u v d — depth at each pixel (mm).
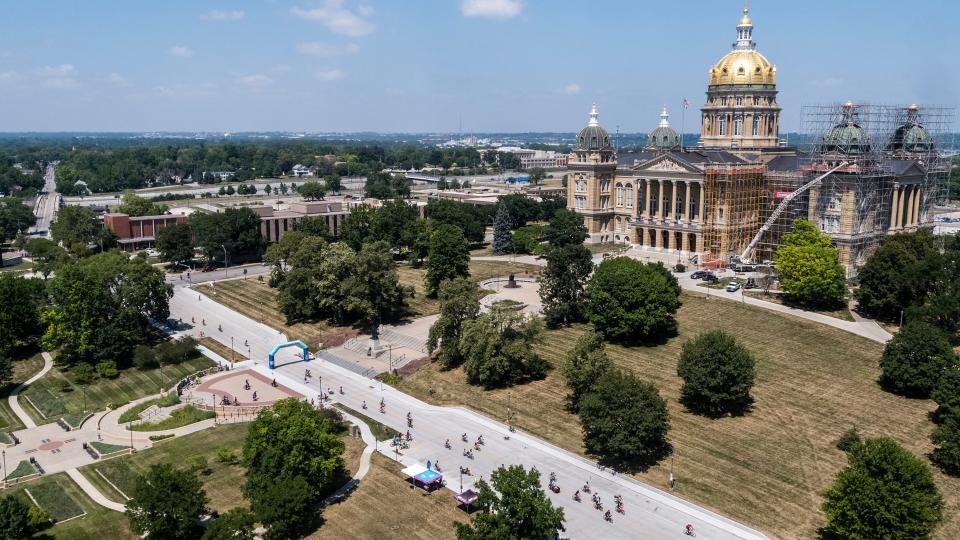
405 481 109500
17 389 151875
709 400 125188
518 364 143500
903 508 82250
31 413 140375
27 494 108500
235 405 140000
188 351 167500
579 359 130125
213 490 108625
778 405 127875
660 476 108188
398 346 169125
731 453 113188
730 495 102500
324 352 168750
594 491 105125
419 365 157000
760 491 103062
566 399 135125
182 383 151375
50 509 104438
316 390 147000
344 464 115312
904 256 161000
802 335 156625
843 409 125438
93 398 146750
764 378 138375
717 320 167000
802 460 110375
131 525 94812
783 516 97250
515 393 139500
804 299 176125
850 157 198000
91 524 100625
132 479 112812
